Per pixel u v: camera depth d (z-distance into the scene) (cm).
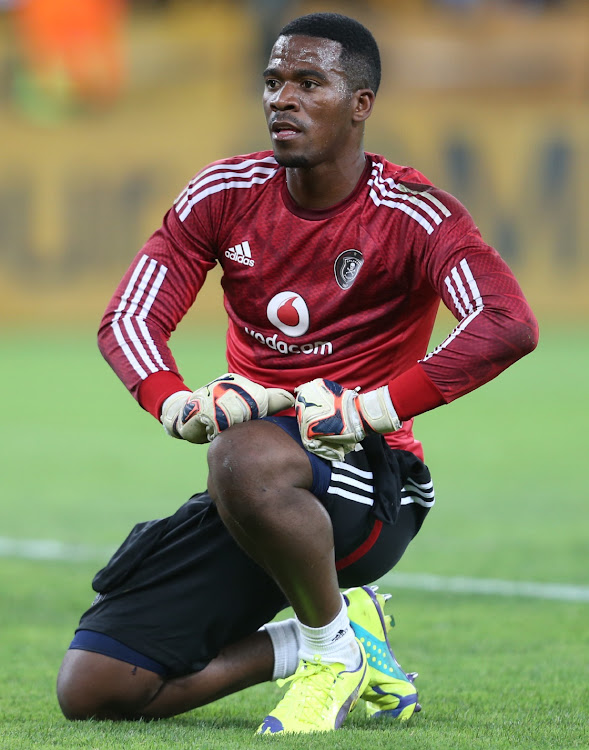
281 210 1071
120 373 1067
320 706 993
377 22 8094
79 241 7938
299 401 974
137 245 7844
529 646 1442
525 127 7688
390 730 988
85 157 7906
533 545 2211
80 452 3625
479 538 2289
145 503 2708
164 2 8356
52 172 7931
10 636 1516
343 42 1033
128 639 1028
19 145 7969
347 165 1051
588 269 7688
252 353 1106
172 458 3503
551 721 1041
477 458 3456
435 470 3222
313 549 955
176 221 1105
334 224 1053
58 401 5106
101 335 1096
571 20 7888
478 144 7712
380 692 1059
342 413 968
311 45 1027
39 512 2588
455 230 1023
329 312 1061
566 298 7706
